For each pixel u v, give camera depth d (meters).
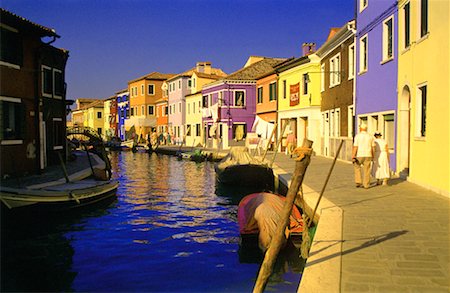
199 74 50.47
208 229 11.38
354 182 13.61
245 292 7.01
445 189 10.35
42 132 19.73
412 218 8.02
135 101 66.81
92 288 7.33
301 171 4.34
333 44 23.52
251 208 9.85
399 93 14.29
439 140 10.62
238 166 19.03
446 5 10.07
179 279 7.65
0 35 15.90
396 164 14.75
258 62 43.41
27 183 14.48
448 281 4.88
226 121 40.44
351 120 21.22
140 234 10.84
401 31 14.08
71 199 12.48
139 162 34.41
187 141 52.44
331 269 5.29
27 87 17.52
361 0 18.91
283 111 32.44
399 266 5.39
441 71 10.39
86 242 10.13
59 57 22.41
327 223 7.69
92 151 33.31
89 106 87.31
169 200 16.11
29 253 9.27
